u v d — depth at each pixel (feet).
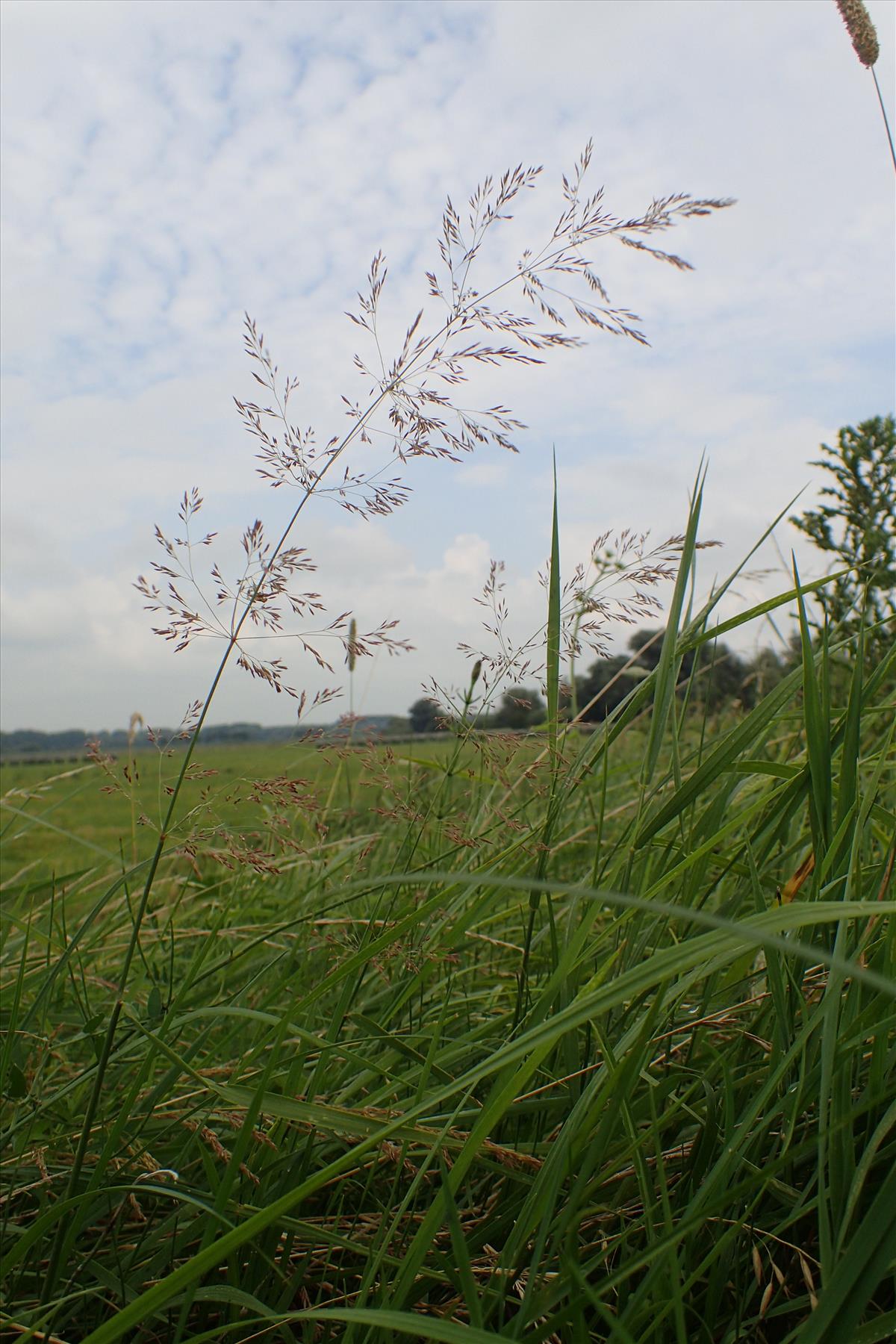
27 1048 5.37
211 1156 3.73
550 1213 3.27
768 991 4.37
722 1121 4.07
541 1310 3.02
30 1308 3.77
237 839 3.77
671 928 5.12
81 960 6.34
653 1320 2.98
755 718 4.44
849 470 9.61
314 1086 4.11
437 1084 4.71
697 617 5.13
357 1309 2.72
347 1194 4.52
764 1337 3.51
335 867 6.66
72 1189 3.62
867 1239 2.75
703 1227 3.57
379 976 6.56
